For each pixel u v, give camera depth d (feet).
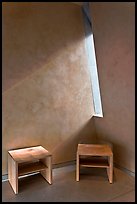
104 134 10.02
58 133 9.24
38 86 8.47
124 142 8.78
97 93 10.11
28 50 8.10
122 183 7.86
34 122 8.52
